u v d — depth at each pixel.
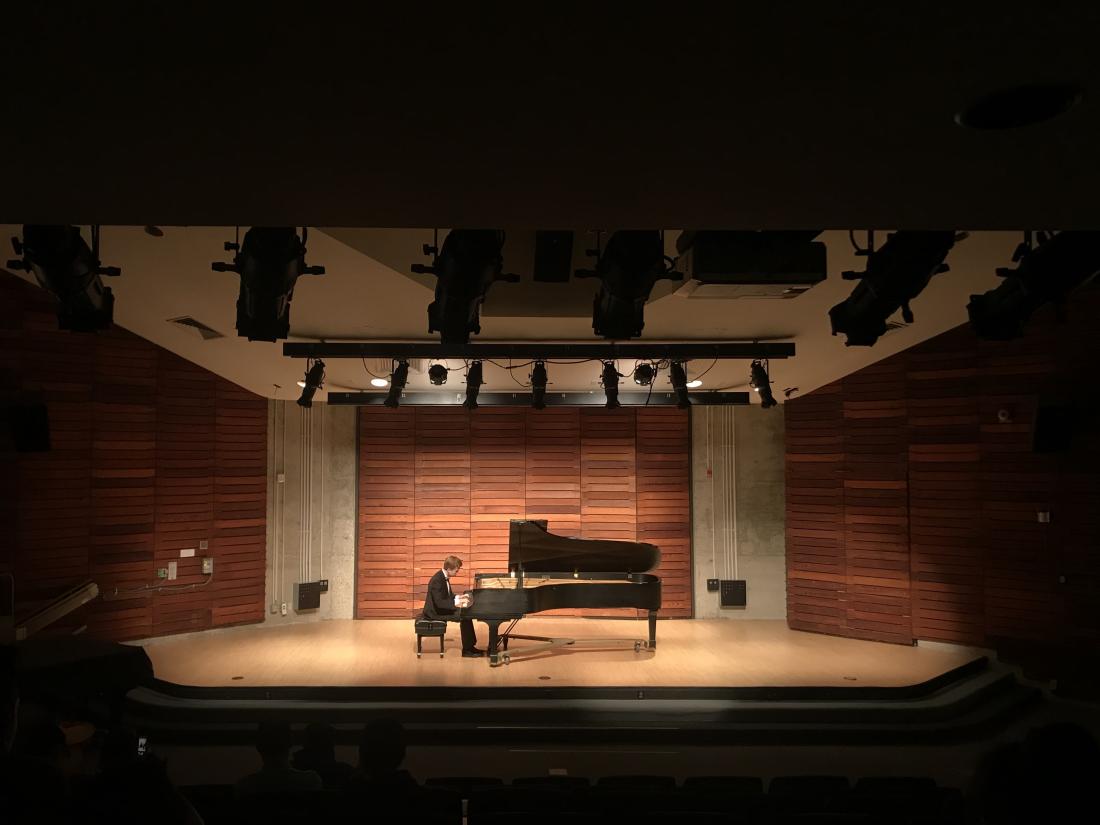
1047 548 9.94
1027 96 2.09
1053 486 9.91
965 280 8.43
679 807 4.61
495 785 5.42
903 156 2.46
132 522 10.78
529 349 9.30
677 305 8.38
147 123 2.26
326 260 7.42
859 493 11.66
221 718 8.46
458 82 2.03
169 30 1.79
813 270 4.34
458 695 8.81
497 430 12.90
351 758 7.80
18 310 9.91
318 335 9.33
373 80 2.02
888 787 5.11
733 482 12.86
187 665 9.76
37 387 10.03
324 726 4.92
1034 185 2.70
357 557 12.70
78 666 7.39
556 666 9.73
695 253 4.35
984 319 5.32
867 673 9.57
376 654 10.30
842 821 4.01
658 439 12.91
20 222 3.08
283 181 2.68
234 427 11.79
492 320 8.67
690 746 8.33
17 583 9.75
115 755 3.63
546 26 1.78
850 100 2.12
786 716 8.59
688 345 9.40
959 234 7.25
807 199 2.85
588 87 2.05
